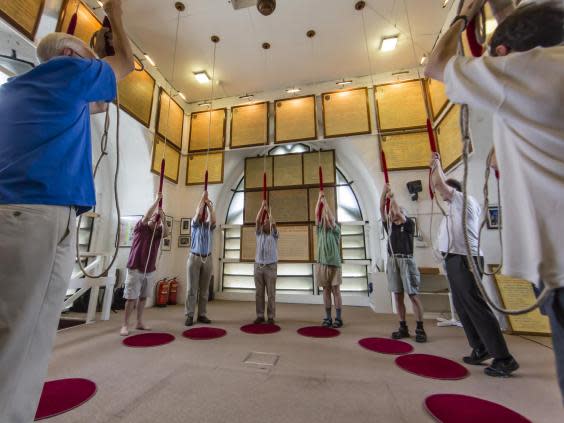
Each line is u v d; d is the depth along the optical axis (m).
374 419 1.35
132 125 4.54
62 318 3.64
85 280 3.40
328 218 3.49
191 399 1.53
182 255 5.37
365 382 1.74
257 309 3.48
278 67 5.04
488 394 1.58
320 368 1.97
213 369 1.94
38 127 0.76
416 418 1.36
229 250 5.79
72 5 3.11
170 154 5.36
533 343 2.55
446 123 4.03
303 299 5.12
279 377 1.81
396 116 4.81
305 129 5.21
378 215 4.87
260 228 3.66
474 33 0.79
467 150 0.75
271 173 5.75
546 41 0.65
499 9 0.88
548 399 1.52
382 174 4.73
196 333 2.86
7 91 0.80
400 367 1.97
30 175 0.72
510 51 0.69
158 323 3.37
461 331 3.04
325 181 5.45
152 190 4.84
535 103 0.55
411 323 3.45
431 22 4.09
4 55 2.62
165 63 4.91
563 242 0.52
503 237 0.67
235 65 4.99
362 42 4.47
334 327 3.22
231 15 3.97
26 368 0.69
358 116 4.98
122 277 4.63
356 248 5.26
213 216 3.63
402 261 2.85
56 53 0.91
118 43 1.01
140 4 3.79
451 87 0.69
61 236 0.78
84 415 1.36
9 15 2.49
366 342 2.59
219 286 5.65
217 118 5.84
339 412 1.41
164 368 1.95
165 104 5.26
